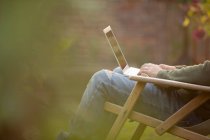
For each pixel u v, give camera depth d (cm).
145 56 1406
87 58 1131
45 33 565
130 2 1395
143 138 754
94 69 1106
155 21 1430
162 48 1416
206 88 459
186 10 1375
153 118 492
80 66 1080
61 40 618
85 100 498
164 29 1419
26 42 528
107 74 501
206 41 1384
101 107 496
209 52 1384
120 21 1381
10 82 528
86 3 584
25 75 550
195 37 1241
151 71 509
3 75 525
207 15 1160
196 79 483
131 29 1399
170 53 1408
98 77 501
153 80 466
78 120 498
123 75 506
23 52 530
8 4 496
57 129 584
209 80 480
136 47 1405
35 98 576
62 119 621
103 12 1287
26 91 550
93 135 502
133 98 483
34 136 546
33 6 514
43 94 610
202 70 480
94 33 1174
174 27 1406
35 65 568
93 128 499
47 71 618
